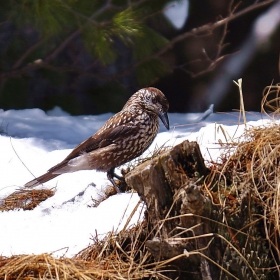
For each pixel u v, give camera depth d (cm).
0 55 1691
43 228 845
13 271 705
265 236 727
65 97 1767
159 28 1848
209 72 2002
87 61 1809
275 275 729
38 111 1555
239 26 1978
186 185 688
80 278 691
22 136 1327
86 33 1382
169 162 697
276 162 753
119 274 697
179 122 1435
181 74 2016
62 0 1312
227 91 1994
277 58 1941
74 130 1399
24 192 1027
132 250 725
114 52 1423
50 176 1001
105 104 1802
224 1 1955
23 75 1717
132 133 1028
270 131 796
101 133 1034
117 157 1023
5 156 1147
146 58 1599
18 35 1689
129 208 839
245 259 694
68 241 797
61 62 1775
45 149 1223
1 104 1706
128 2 1439
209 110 1477
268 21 1942
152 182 696
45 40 1484
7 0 1398
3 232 852
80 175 1073
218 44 1897
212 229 685
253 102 1973
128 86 1855
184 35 1678
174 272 696
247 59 1961
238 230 697
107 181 1042
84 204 973
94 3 1373
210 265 685
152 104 1045
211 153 941
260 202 730
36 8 1299
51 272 705
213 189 731
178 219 692
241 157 780
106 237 765
